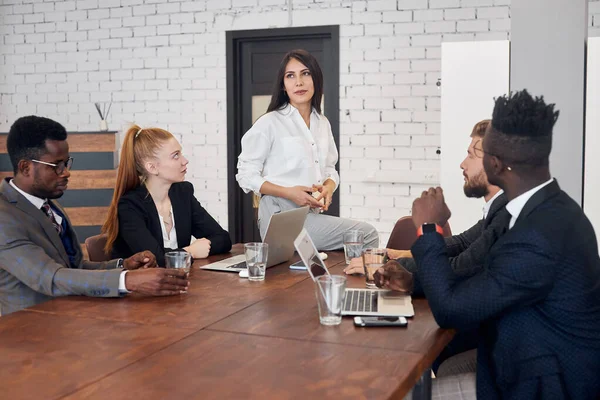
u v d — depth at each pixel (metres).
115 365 1.53
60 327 1.84
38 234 2.31
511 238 1.71
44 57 6.41
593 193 4.35
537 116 1.75
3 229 2.21
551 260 1.67
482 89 4.62
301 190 3.08
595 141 4.34
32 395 1.36
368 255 2.34
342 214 5.72
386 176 5.55
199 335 1.76
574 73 3.08
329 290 1.84
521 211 1.77
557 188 1.79
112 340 1.72
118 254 2.82
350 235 2.75
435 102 5.41
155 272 2.18
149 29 6.10
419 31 5.40
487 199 2.36
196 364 1.53
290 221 2.66
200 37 5.96
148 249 2.70
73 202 5.81
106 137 5.76
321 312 1.86
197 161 6.07
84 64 6.31
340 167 5.69
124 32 6.16
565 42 3.09
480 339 1.87
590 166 4.35
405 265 2.36
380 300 2.11
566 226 1.71
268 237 2.57
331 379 1.44
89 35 6.27
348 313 1.95
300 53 3.22
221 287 2.34
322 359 1.56
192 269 2.67
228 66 5.90
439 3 5.34
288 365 1.52
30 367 1.52
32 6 6.40
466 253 2.30
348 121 5.63
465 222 4.69
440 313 1.76
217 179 6.04
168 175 2.86
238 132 6.00
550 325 1.72
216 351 1.62
